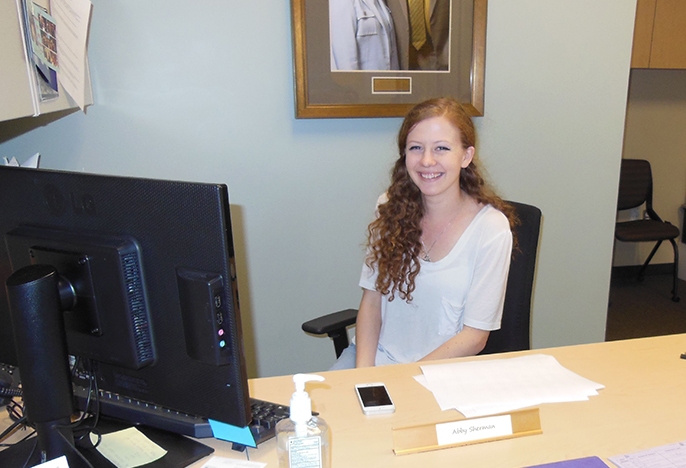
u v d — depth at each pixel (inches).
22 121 70.8
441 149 52.6
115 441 33.2
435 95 80.4
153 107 72.9
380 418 36.4
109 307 28.4
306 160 79.3
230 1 71.9
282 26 74.1
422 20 77.4
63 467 28.8
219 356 27.0
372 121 80.3
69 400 29.0
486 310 52.7
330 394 39.6
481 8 78.8
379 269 57.2
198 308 26.5
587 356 45.4
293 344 85.4
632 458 31.9
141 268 27.9
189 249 26.5
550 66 85.1
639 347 47.1
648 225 137.9
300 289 83.7
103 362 30.7
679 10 118.6
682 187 154.3
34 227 30.5
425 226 57.8
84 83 64.3
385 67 77.5
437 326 55.6
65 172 29.0
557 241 92.9
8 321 32.7
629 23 86.4
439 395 38.6
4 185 30.8
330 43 74.9
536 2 82.0
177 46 71.8
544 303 95.3
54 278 27.3
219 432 32.4
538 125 87.0
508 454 32.6
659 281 155.5
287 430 28.9
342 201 82.0
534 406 37.4
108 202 28.0
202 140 75.3
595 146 90.2
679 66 122.8
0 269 32.0
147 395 31.0
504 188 88.4
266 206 79.4
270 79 75.4
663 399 38.5
